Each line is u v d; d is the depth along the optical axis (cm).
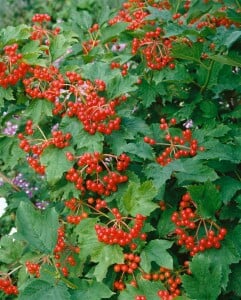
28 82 83
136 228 73
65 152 78
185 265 78
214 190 73
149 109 98
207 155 74
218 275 70
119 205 77
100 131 77
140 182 83
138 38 91
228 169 78
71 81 81
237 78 86
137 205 74
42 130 90
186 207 79
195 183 79
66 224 91
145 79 90
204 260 70
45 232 68
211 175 73
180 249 78
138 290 74
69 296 64
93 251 73
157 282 74
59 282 66
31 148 81
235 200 75
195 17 91
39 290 65
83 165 79
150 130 81
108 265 72
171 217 78
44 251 67
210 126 85
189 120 95
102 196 82
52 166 78
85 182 84
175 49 82
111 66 90
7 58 83
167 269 77
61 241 83
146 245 75
